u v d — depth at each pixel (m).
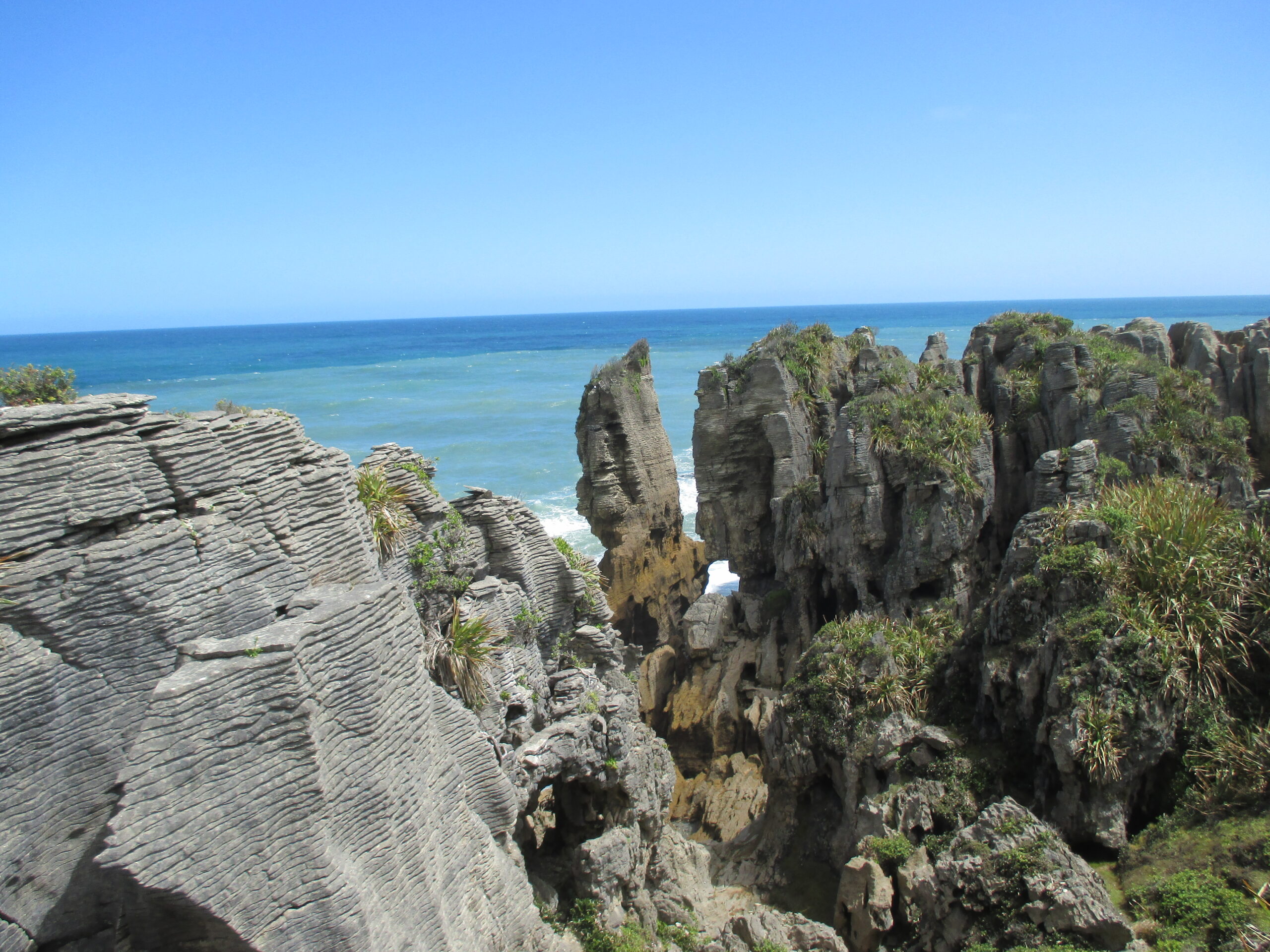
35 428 10.77
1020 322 38.28
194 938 11.02
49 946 10.90
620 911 19.94
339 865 11.80
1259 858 17.02
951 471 29.48
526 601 21.47
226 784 10.80
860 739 23.75
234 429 13.35
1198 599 20.95
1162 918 16.95
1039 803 20.89
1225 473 31.41
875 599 30.91
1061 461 26.64
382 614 13.16
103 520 11.33
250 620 12.80
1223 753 19.31
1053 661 21.14
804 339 38.84
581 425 39.97
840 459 31.03
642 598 40.50
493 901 15.50
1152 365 33.78
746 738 31.92
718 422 36.91
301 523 14.29
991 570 32.31
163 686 10.50
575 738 19.88
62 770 10.94
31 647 10.65
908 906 19.69
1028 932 17.39
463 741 16.25
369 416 116.25
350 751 12.38
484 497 20.98
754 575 37.72
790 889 23.92
